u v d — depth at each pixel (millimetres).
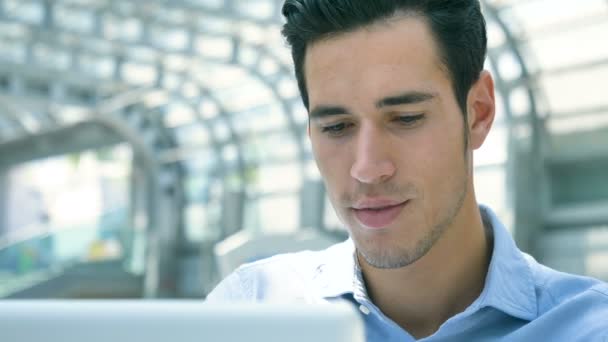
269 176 20344
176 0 14586
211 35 16438
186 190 22984
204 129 21453
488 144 15859
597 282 1199
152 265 22375
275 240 4758
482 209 1320
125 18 15844
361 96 1022
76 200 34156
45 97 19500
